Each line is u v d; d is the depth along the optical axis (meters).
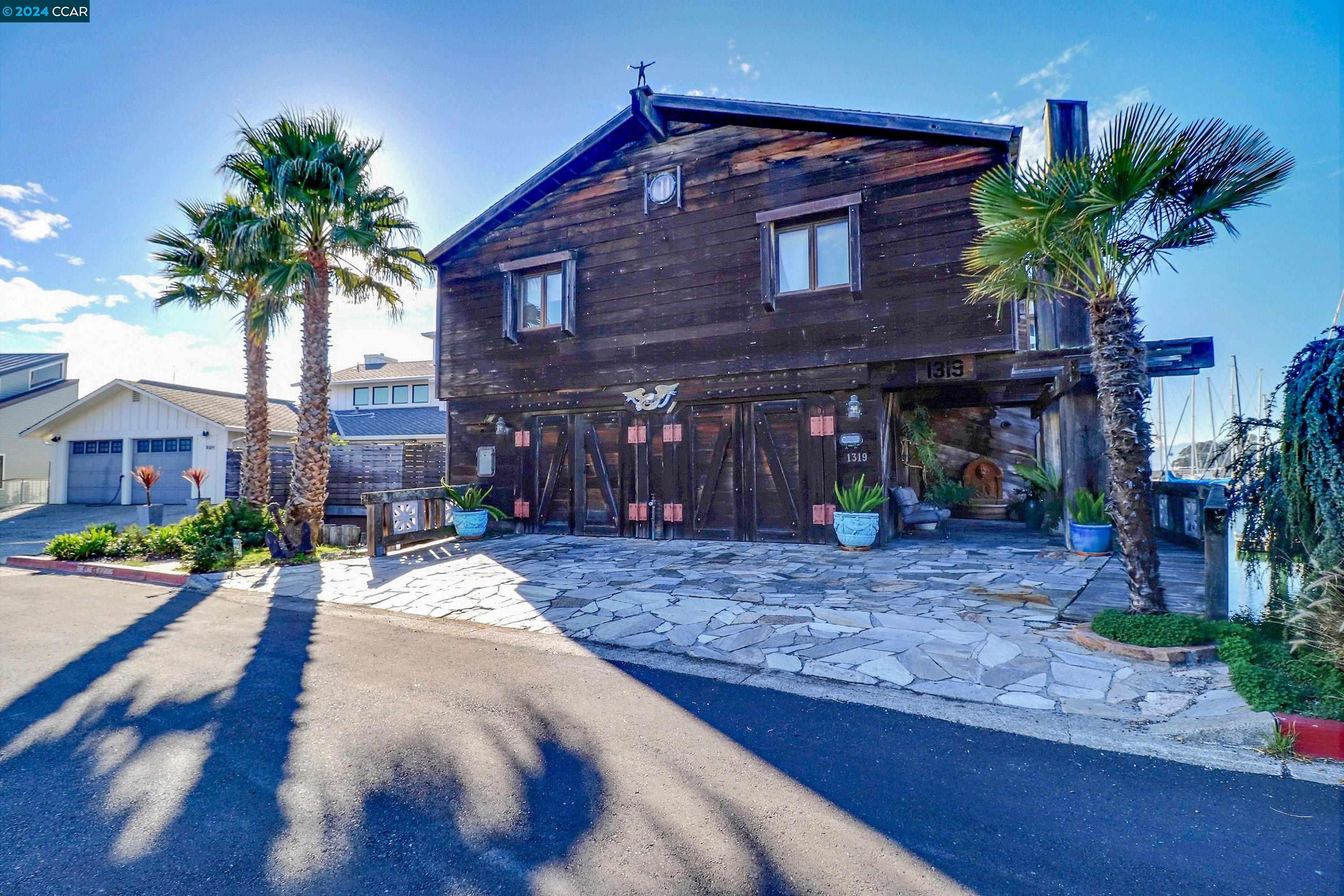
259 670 4.61
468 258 13.05
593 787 2.87
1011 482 14.25
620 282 11.50
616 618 5.86
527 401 12.36
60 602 7.32
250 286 12.23
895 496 11.04
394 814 2.67
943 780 2.90
